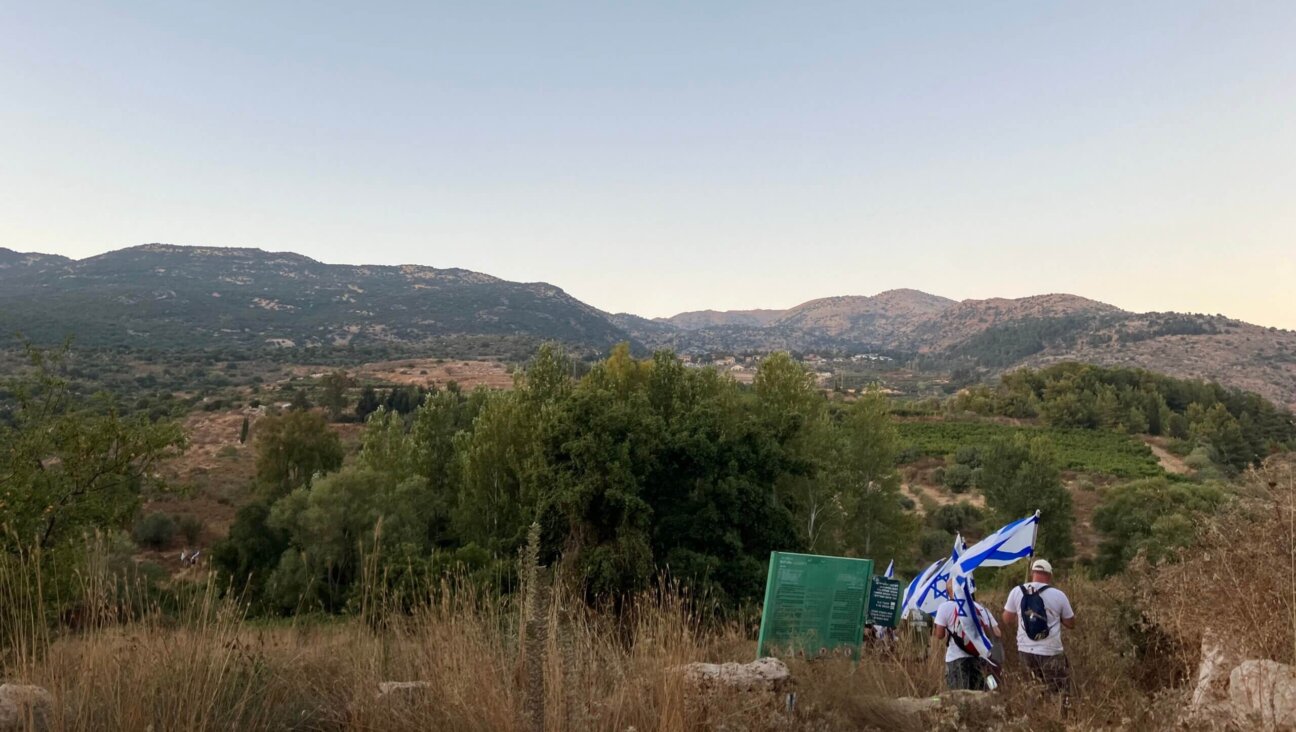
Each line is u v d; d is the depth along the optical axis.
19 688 3.70
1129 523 39.16
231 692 4.13
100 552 5.02
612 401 23.05
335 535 28.22
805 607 7.53
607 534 20.86
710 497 21.72
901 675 6.67
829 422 34.28
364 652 5.07
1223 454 90.44
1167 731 4.03
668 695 4.41
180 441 14.30
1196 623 5.90
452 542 35.91
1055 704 4.54
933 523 57.59
